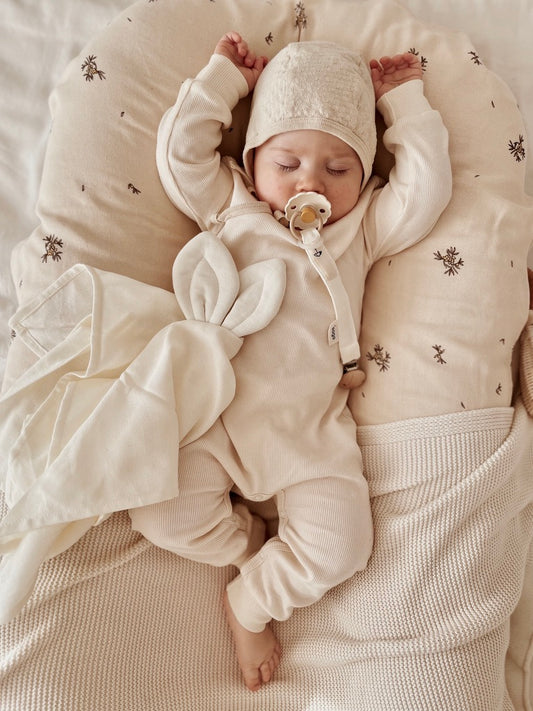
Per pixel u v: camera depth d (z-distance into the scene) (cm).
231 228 109
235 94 110
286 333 105
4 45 138
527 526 118
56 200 112
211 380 101
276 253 107
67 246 110
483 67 117
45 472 92
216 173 109
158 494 93
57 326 104
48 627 95
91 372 98
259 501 112
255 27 118
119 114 113
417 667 100
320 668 109
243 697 110
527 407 114
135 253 113
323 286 108
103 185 111
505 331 110
